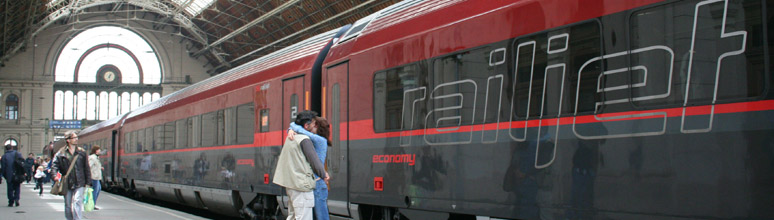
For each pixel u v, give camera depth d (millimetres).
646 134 5375
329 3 49031
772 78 4613
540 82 6379
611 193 5633
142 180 20672
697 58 5055
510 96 6707
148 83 71625
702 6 5047
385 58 8742
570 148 6020
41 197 21891
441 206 7570
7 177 16938
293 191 7172
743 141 4754
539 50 6422
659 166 5273
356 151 9312
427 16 8164
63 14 61344
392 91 8555
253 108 12773
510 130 6680
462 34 7414
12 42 65375
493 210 6836
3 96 68312
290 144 7211
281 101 11672
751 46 4730
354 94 9414
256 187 12352
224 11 60844
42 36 69312
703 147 4988
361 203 9156
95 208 16094
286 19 55875
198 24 68438
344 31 11094
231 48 68000
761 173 4648
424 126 7914
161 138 18797
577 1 6055
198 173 15484
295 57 11695
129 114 24266
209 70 73625
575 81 6016
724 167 4859
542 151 6301
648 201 5344
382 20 9305
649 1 5414
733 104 4820
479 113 7086
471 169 7148
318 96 10773
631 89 5516
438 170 7637
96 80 70562
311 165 7062
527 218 6434
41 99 69000
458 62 7441
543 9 6418
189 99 16609
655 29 5359
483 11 7188
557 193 6125
